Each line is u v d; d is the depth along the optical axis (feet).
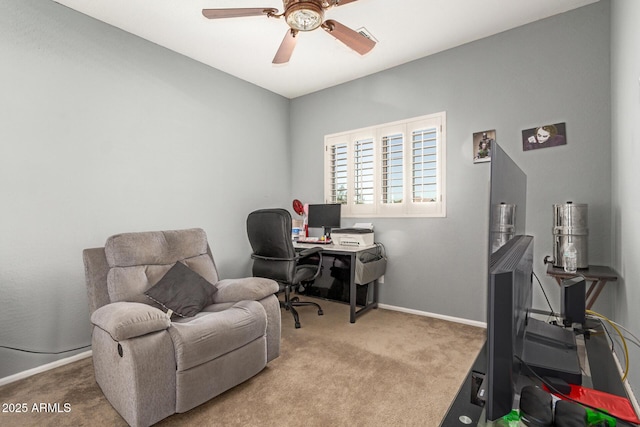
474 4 7.80
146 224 9.17
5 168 6.77
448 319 10.07
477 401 3.03
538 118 8.50
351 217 12.30
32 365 7.06
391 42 9.52
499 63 9.07
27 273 7.05
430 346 8.14
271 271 9.60
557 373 3.40
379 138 11.48
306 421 5.30
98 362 5.93
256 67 11.07
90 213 8.04
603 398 3.12
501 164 3.08
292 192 14.11
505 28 8.86
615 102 7.03
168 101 9.75
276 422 5.27
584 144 7.90
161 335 5.28
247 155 12.22
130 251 6.96
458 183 9.85
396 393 6.07
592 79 7.82
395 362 7.29
